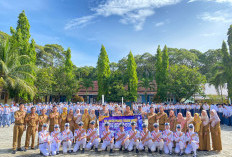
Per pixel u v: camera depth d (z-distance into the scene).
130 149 7.25
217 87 23.92
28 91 19.39
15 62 19.92
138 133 7.38
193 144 6.57
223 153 6.97
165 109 22.25
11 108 15.49
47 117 8.50
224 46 22.61
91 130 7.59
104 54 29.75
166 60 28.89
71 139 7.46
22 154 7.04
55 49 46.50
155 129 7.26
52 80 27.08
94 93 33.09
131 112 9.18
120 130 7.59
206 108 20.22
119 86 26.75
